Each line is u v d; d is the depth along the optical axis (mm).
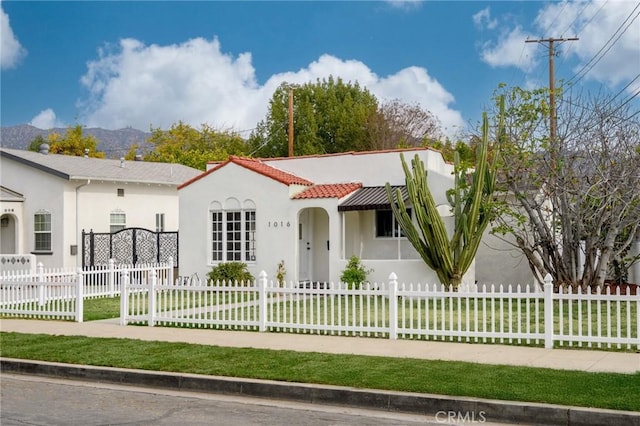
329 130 58000
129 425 8586
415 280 21734
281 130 58156
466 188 20859
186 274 26234
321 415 9133
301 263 24922
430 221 20109
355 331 14109
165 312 16000
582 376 10023
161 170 35812
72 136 63406
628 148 18359
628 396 8898
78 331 15375
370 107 58781
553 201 19859
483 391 9281
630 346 12398
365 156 25125
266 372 10797
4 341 14195
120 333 14969
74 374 11797
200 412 9312
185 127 71188
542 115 20078
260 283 14898
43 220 30938
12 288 18172
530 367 10750
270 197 24641
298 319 14570
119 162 35562
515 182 19969
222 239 25703
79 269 17234
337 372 10609
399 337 13898
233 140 67125
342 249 23500
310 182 25719
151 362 11812
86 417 9023
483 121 19641
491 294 13055
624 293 19969
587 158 19062
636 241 22062
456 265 20219
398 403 9336
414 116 59969
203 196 26031
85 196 31203
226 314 17297
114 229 32281
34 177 31094
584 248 22422
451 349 12531
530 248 20219
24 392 10703
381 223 24422
